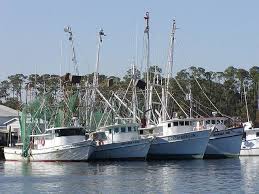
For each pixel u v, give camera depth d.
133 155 77.88
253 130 88.50
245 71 159.38
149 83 86.50
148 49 87.31
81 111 86.44
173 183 54.00
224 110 146.12
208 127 83.62
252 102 146.50
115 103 91.31
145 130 83.56
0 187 52.88
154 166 70.19
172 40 87.94
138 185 52.84
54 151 76.00
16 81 183.12
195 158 80.19
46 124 82.44
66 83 86.56
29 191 50.31
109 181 55.66
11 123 111.25
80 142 74.75
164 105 86.00
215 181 55.22
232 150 83.00
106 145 77.62
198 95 138.25
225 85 155.75
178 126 80.88
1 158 88.88
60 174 61.84
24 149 79.38
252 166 69.75
